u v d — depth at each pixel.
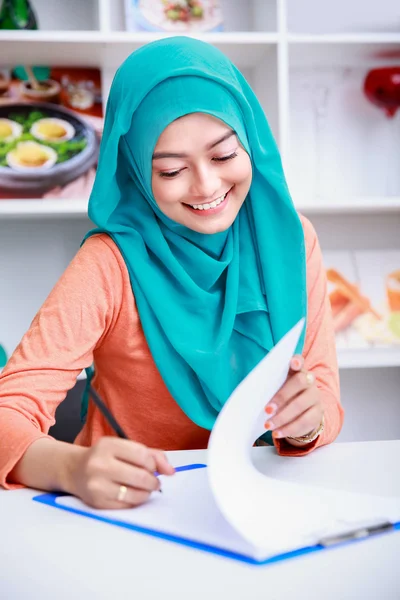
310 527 0.76
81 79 2.47
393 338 2.56
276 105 2.41
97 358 1.41
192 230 1.36
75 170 2.44
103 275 1.31
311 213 2.67
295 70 2.70
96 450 0.89
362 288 2.62
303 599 0.60
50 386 1.16
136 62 1.29
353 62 2.68
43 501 0.92
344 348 2.53
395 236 2.80
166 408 1.39
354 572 0.66
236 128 1.25
